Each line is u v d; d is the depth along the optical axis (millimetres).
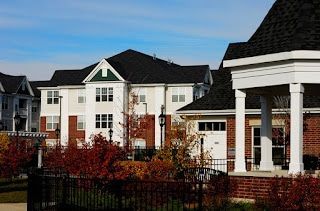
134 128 56219
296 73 16438
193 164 21797
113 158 19562
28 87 81812
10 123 78000
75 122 68438
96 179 15641
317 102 27172
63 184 16375
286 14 17766
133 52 71312
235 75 18250
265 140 19562
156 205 15094
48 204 16500
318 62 16453
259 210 14469
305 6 17328
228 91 30250
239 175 17172
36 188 16438
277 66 16953
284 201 13234
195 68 67438
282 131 27891
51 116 71125
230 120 29047
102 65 66312
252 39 18312
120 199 15023
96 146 19844
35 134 59094
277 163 26312
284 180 13898
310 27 16781
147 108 65000
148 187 15750
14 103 78750
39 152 35625
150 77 65500
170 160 21125
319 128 27000
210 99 30297
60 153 26266
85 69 71438
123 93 65250
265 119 19609
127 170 19375
